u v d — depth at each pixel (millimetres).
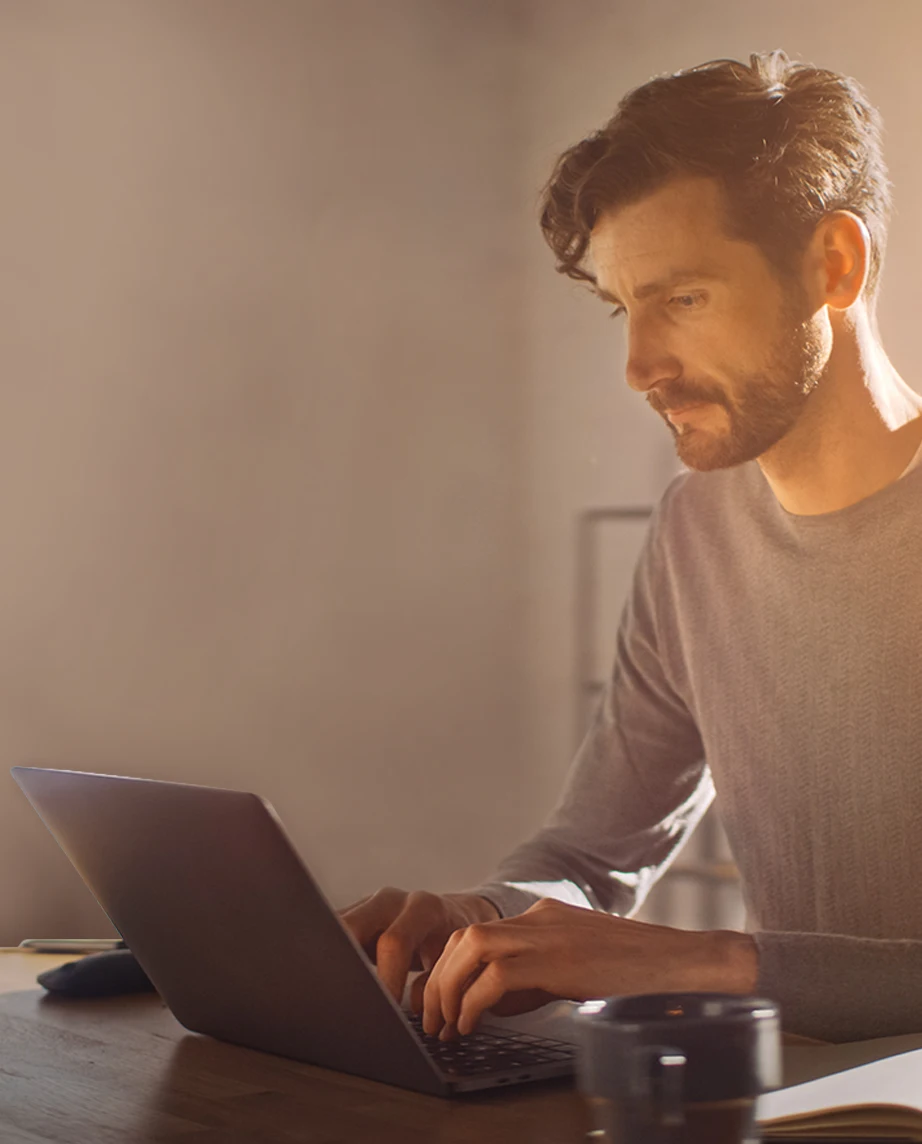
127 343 3594
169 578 3607
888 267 3277
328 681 3834
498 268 4188
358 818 3857
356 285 3980
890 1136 581
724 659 1272
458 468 4090
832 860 1196
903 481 1152
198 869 763
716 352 1114
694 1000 538
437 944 1016
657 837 1360
